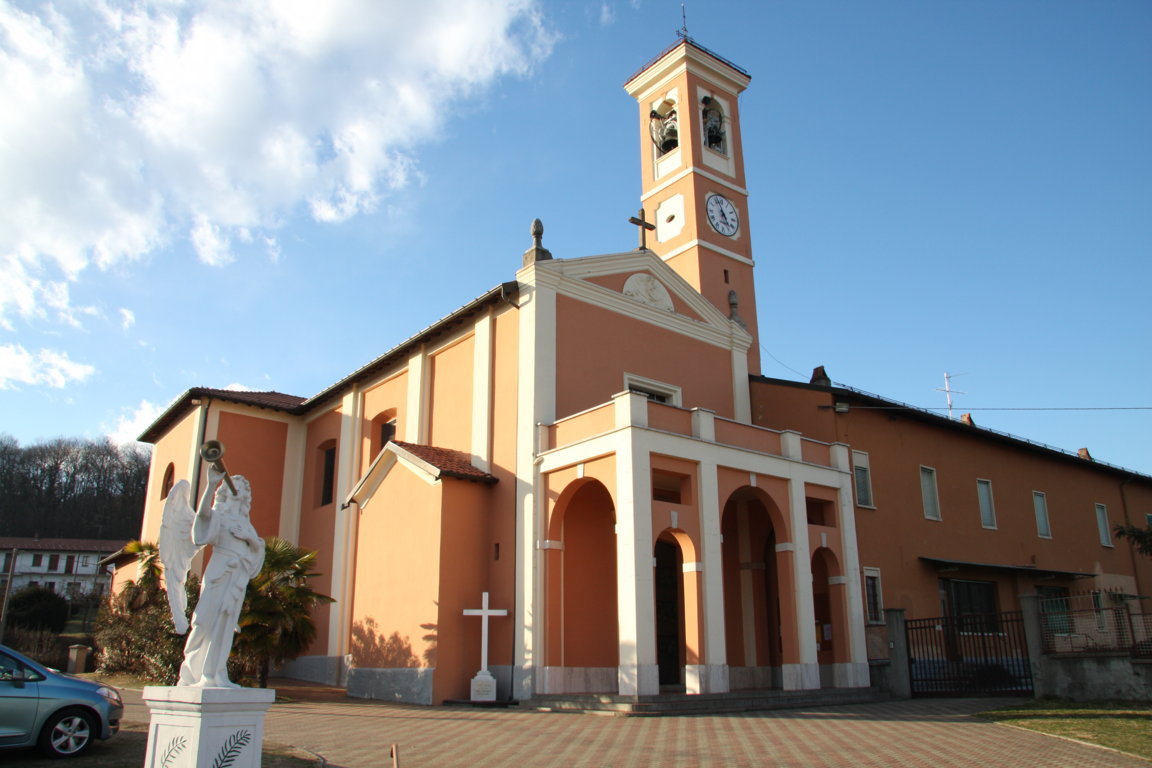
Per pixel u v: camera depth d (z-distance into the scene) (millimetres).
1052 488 30781
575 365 20047
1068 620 16766
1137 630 16047
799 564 18641
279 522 26922
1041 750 10945
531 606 17531
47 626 38938
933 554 24688
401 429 23609
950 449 26844
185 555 8156
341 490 24969
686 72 31141
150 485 30172
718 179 30531
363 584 20516
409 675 18078
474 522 19031
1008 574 27172
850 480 20766
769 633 20750
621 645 15797
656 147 31953
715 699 15711
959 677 19953
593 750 10953
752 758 10375
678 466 17438
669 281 23328
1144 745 11117
